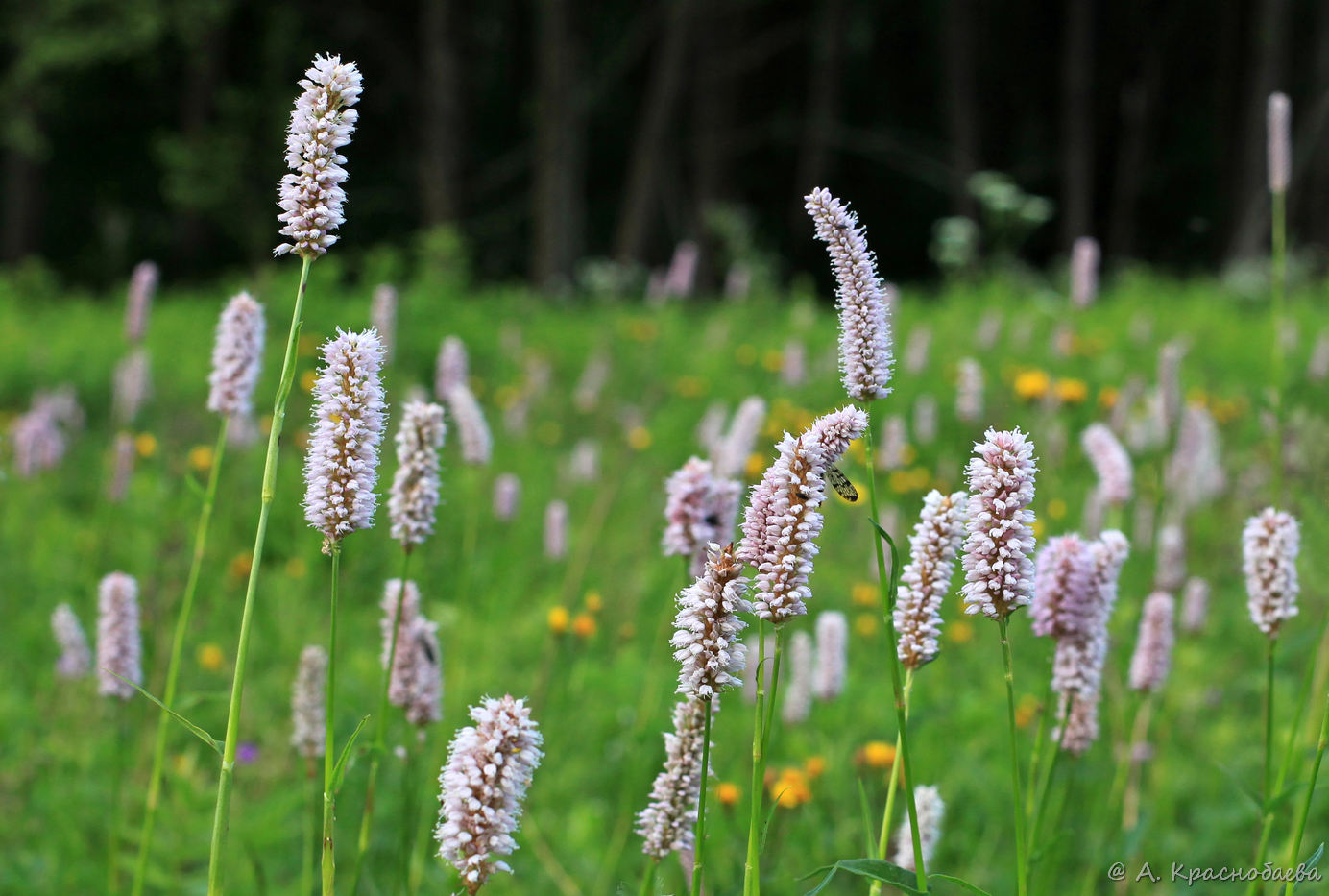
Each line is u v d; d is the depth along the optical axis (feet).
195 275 113.60
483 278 114.62
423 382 37.19
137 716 17.16
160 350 44.45
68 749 16.63
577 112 96.89
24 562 24.43
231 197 103.81
